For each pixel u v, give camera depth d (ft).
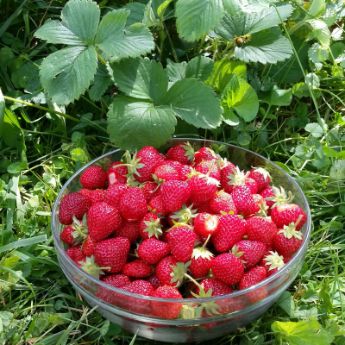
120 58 1.82
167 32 2.16
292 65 2.23
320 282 1.72
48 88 1.78
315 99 2.17
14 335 1.57
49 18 2.24
